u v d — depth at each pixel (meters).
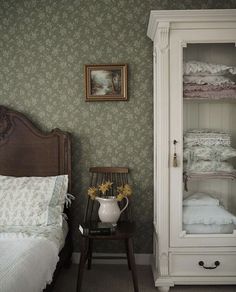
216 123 2.27
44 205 2.25
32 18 2.68
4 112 2.63
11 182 2.39
